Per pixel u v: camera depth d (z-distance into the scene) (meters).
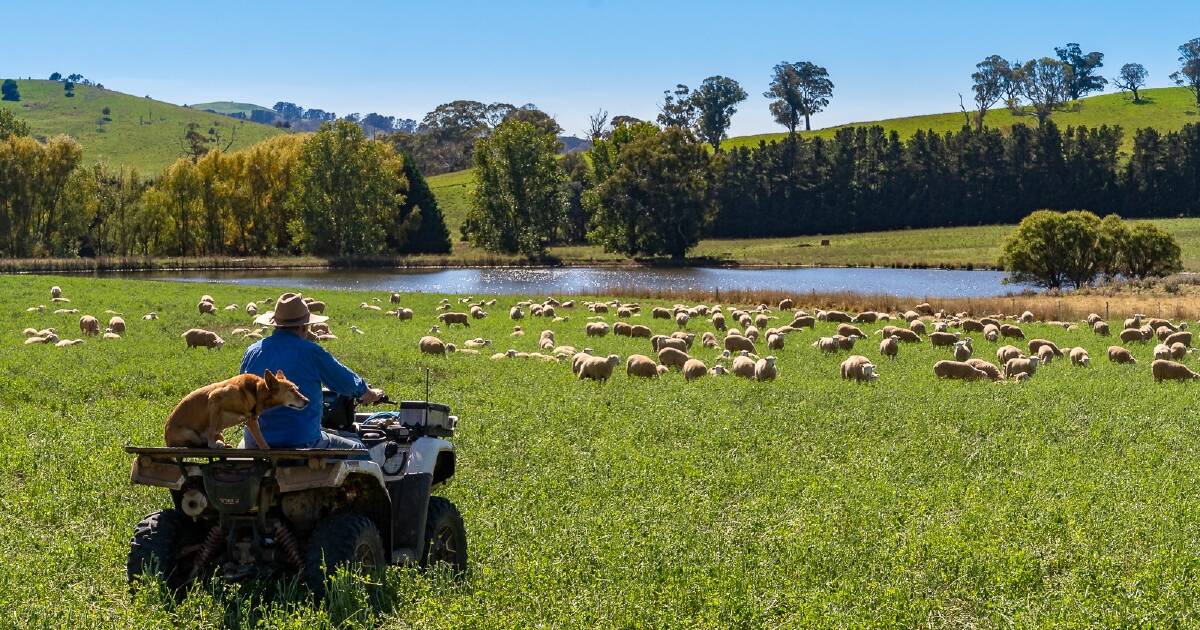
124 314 39.00
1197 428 18.25
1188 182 152.88
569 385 22.39
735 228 159.00
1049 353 30.53
